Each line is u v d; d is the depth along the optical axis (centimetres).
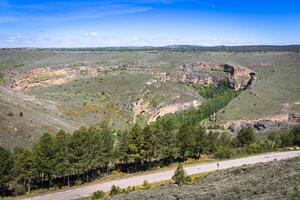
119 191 6731
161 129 9681
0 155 7238
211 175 6519
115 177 8738
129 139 9262
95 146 8481
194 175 8294
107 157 8875
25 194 7538
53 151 7719
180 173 7100
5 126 9906
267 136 14862
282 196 3306
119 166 9600
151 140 9325
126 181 8350
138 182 8219
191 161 10112
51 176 8444
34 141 9881
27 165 7469
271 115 17350
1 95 13062
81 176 8681
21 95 16075
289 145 12250
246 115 17725
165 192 5294
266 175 4897
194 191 4822
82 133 8281
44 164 7569
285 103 18650
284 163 5912
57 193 7588
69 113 16800
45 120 11950
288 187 3631
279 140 12675
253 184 4322
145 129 9306
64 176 8169
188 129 10225
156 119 19462
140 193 5697
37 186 8019
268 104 18750
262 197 3428
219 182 5384
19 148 8231
